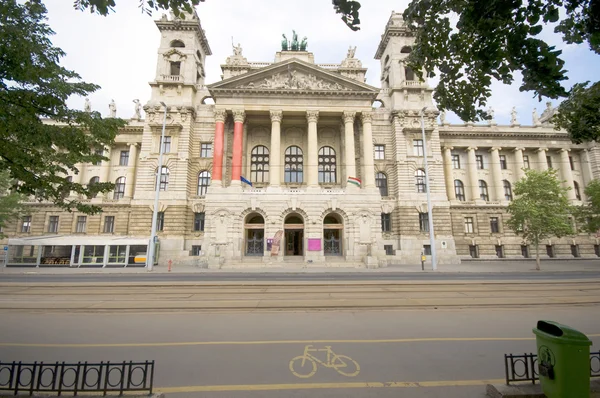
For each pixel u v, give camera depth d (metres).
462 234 52.31
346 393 5.97
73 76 8.98
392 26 52.06
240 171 43.09
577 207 43.22
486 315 12.19
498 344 8.71
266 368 7.11
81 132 9.23
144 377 5.57
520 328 10.32
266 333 9.75
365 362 7.45
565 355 4.98
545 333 5.34
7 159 8.04
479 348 8.41
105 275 27.97
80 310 13.06
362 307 13.55
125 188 51.22
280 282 21.30
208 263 36.47
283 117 47.84
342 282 21.12
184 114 47.78
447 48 5.89
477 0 4.36
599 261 50.19
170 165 46.66
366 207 42.16
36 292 17.47
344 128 47.62
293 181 48.81
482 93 6.21
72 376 6.75
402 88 50.50
